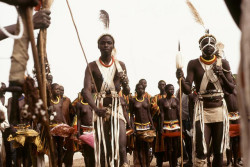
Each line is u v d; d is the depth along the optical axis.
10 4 1.93
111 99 5.37
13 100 2.97
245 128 1.31
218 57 5.70
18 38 1.97
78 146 9.41
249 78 1.25
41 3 2.89
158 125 9.97
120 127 5.32
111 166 5.10
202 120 5.61
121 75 5.42
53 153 2.79
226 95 6.74
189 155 9.95
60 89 8.87
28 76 2.42
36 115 2.46
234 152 8.98
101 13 5.45
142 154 9.75
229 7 1.65
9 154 7.96
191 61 5.88
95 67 5.41
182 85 5.71
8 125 7.15
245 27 1.27
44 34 2.97
